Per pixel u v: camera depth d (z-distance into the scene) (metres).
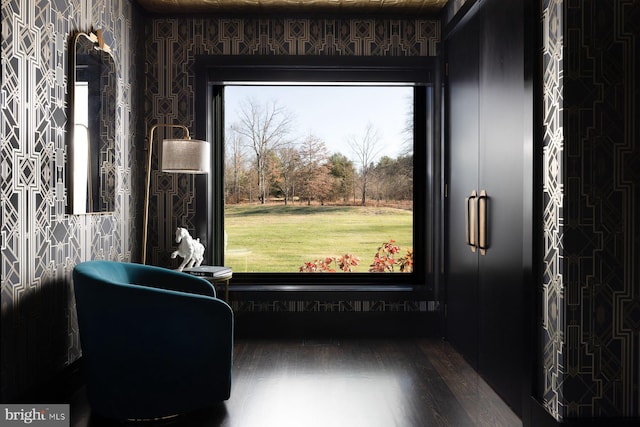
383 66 4.22
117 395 2.52
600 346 2.26
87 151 3.06
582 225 2.25
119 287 2.49
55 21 2.70
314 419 2.60
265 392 2.97
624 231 2.26
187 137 3.67
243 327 4.25
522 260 2.63
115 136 3.54
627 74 2.25
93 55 3.13
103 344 2.51
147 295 2.51
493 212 3.08
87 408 2.75
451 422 2.58
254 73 4.25
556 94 2.30
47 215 2.63
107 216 3.47
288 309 4.26
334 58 4.21
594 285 2.26
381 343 4.07
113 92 3.49
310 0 3.96
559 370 2.29
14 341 2.33
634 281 2.27
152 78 4.23
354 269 4.50
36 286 2.53
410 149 4.50
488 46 3.15
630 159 2.26
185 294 2.59
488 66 3.15
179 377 2.57
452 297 3.96
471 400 2.88
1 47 2.21
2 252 2.23
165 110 4.23
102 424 2.54
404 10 4.15
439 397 2.92
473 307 3.45
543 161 2.45
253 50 4.23
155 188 4.25
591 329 2.26
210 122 4.34
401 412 2.70
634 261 2.26
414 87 4.48
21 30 2.37
